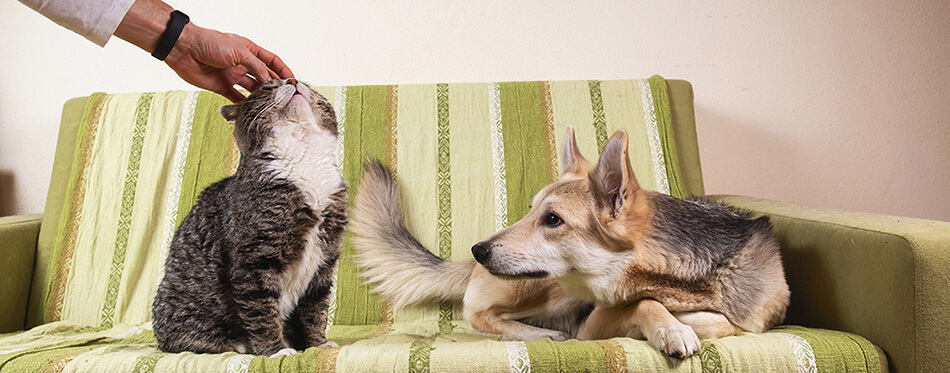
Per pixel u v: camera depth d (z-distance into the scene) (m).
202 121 2.20
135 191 2.11
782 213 1.88
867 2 2.68
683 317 1.50
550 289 1.85
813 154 2.70
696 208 1.64
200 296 1.54
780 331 1.50
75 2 1.41
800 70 2.68
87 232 2.07
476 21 2.66
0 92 2.61
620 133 1.50
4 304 1.93
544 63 2.66
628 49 2.67
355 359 1.30
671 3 2.66
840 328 1.54
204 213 1.61
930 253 1.30
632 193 1.54
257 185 1.53
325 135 1.66
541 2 2.66
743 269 1.55
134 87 2.62
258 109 1.57
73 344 1.64
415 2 2.65
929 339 1.30
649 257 1.52
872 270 1.42
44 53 2.61
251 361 1.32
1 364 1.35
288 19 2.63
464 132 2.21
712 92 2.68
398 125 2.21
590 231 1.53
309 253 1.60
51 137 2.61
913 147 2.70
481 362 1.28
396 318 2.01
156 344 1.69
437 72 2.66
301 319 1.63
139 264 2.04
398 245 2.02
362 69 2.65
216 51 1.57
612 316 1.56
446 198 2.12
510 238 1.54
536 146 2.18
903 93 2.69
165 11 1.52
